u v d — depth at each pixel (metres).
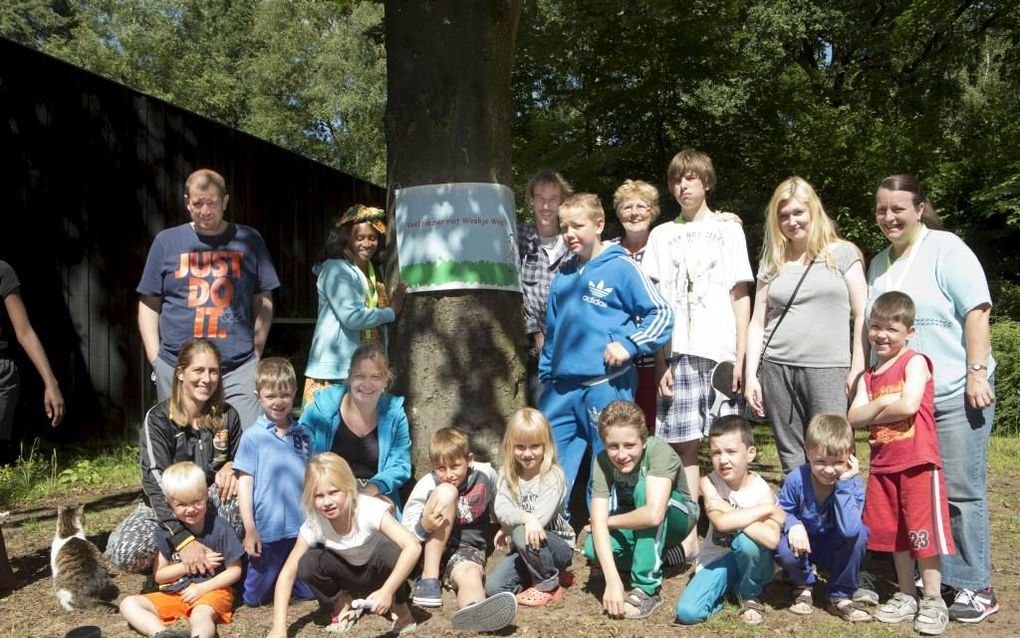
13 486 7.31
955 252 4.14
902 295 4.07
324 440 4.69
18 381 4.79
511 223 5.48
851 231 14.70
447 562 4.50
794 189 4.54
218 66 35.28
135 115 9.64
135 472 8.08
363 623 4.13
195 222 5.02
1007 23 18.17
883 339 4.09
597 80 13.11
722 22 13.05
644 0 11.72
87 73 9.16
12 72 8.59
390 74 5.54
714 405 4.95
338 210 13.49
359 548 4.00
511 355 5.38
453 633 3.96
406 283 5.34
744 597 4.17
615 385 4.89
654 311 4.73
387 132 5.58
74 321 9.12
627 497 4.44
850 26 17.12
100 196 9.34
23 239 8.70
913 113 18.25
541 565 4.30
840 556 4.15
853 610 4.09
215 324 4.90
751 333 4.73
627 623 4.07
